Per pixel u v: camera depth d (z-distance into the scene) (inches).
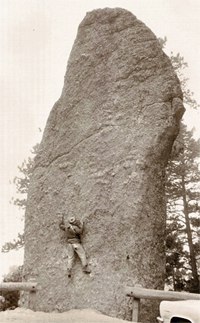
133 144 488.7
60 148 543.5
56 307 462.0
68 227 477.1
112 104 522.9
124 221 459.5
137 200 461.1
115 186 480.1
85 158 515.5
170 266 879.1
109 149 502.3
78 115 545.3
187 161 970.1
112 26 564.7
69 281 465.7
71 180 516.7
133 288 415.8
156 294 400.8
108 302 433.4
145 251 451.8
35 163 561.6
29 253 514.3
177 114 499.5
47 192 530.6
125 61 534.6
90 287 450.3
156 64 518.6
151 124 490.9
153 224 467.8
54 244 498.0
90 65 561.9
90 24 588.1
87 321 374.6
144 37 536.7
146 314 430.3
